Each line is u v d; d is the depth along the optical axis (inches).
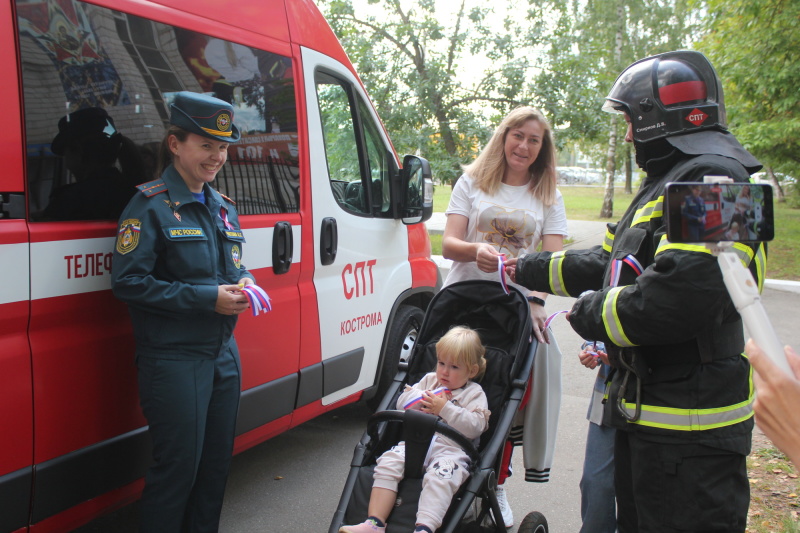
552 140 125.6
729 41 474.0
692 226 54.7
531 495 150.3
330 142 149.9
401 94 547.8
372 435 103.6
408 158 172.7
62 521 95.8
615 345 78.4
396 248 175.9
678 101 77.4
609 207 845.8
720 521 74.7
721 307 69.8
